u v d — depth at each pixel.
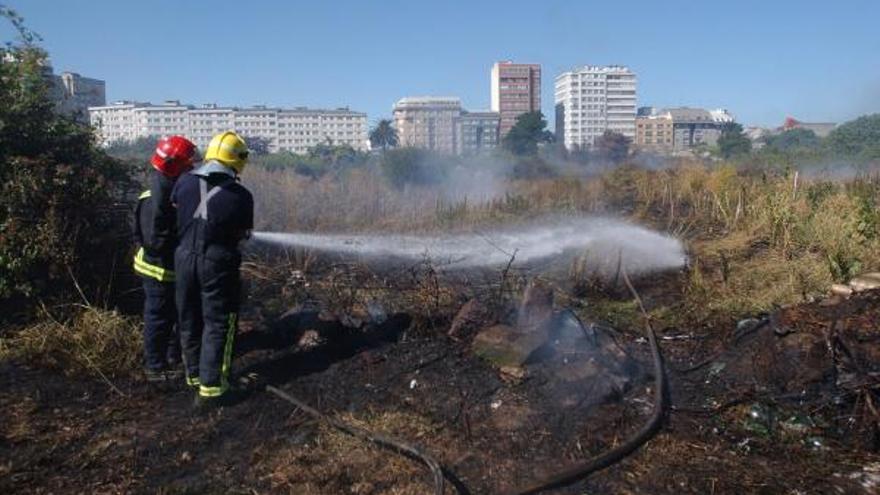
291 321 5.40
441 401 4.32
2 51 6.10
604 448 3.81
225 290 4.23
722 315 5.84
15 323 5.23
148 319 4.59
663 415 4.16
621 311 6.21
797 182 11.34
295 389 4.51
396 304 6.07
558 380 4.48
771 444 3.85
